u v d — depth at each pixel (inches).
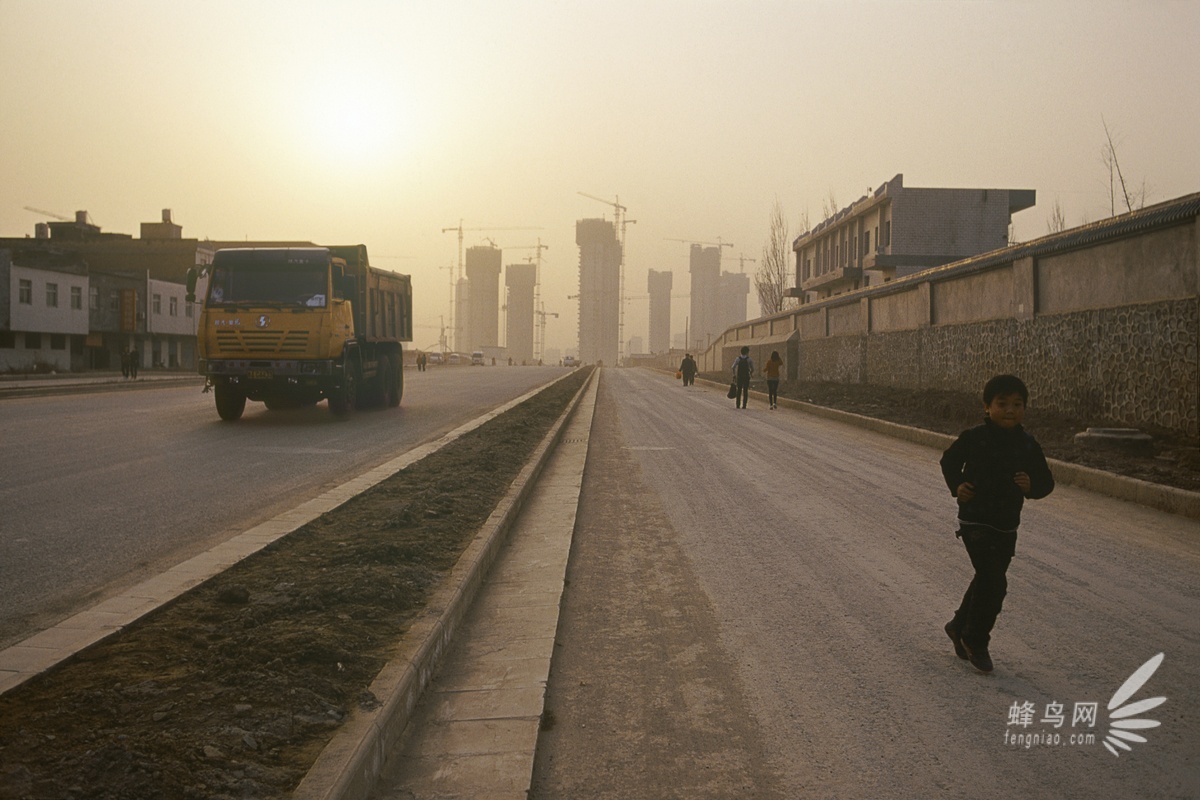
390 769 135.7
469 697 164.9
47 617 200.7
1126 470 437.1
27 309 1878.7
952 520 350.9
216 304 699.4
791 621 218.8
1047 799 130.4
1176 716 161.2
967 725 156.9
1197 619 220.5
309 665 159.3
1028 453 180.4
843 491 421.1
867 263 2107.5
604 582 256.1
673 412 951.0
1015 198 2018.9
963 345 908.6
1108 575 263.6
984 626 182.9
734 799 130.1
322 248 723.4
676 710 163.3
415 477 398.0
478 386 1510.8
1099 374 650.2
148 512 328.5
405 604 201.0
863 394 1066.7
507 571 260.5
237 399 729.6
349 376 760.3
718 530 330.0
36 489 371.2
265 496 367.6
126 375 1610.5
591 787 134.0
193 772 116.0
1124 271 624.1
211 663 159.5
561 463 505.4
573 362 4512.8
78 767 112.0
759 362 1894.7
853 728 155.4
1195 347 537.3
